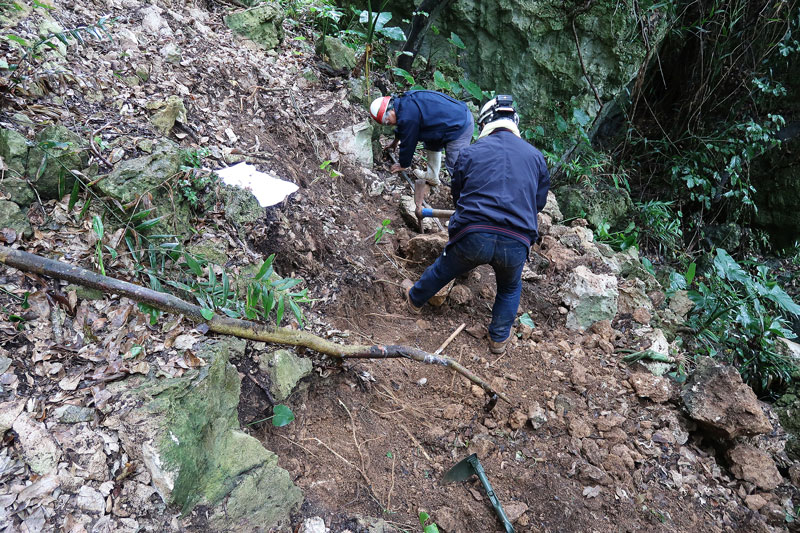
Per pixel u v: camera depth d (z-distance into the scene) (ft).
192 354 7.48
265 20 15.26
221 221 10.06
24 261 7.38
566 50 19.43
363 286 11.60
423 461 9.20
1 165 8.05
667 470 9.89
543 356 11.55
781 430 12.57
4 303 7.20
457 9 18.99
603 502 9.07
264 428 8.40
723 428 10.56
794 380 14.85
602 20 18.79
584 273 12.85
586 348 12.05
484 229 9.52
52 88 9.62
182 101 11.21
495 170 9.74
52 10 10.99
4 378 6.59
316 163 13.30
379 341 10.89
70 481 6.06
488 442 9.61
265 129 12.69
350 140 14.26
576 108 19.65
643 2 18.72
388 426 9.55
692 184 21.58
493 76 20.24
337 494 8.13
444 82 17.31
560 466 9.48
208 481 6.81
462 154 10.23
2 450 6.06
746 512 9.62
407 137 12.34
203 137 11.23
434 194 15.31
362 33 17.16
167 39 12.67
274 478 7.34
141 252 8.55
